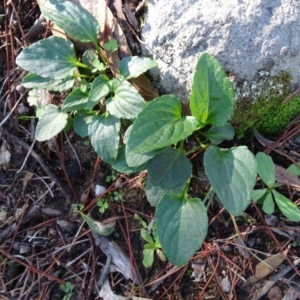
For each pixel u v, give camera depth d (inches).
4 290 9.8
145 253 9.8
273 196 10.0
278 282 9.7
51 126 9.7
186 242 8.6
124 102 9.1
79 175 10.5
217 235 10.0
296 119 10.2
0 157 10.5
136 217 10.1
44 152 10.5
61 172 10.5
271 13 9.3
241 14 9.2
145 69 9.1
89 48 10.1
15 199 10.4
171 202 8.9
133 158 8.8
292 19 9.3
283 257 9.7
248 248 9.8
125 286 9.9
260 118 9.9
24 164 10.5
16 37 10.8
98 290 9.9
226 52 9.2
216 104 8.8
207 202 10.1
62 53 9.6
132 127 8.4
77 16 9.4
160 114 8.7
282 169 9.9
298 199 9.9
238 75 9.3
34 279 9.9
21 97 10.6
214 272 9.7
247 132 10.2
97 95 9.3
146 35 9.7
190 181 10.1
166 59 9.5
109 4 10.0
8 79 10.6
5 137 10.6
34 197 10.4
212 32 9.3
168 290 9.8
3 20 10.9
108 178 10.3
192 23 9.3
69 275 10.0
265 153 10.1
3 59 10.9
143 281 9.8
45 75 9.4
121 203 10.3
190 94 8.9
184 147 9.9
